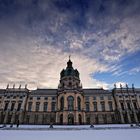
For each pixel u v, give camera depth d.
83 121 61.00
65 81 73.19
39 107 71.44
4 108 70.25
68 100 63.34
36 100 73.56
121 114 68.38
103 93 76.25
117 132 26.30
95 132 27.14
